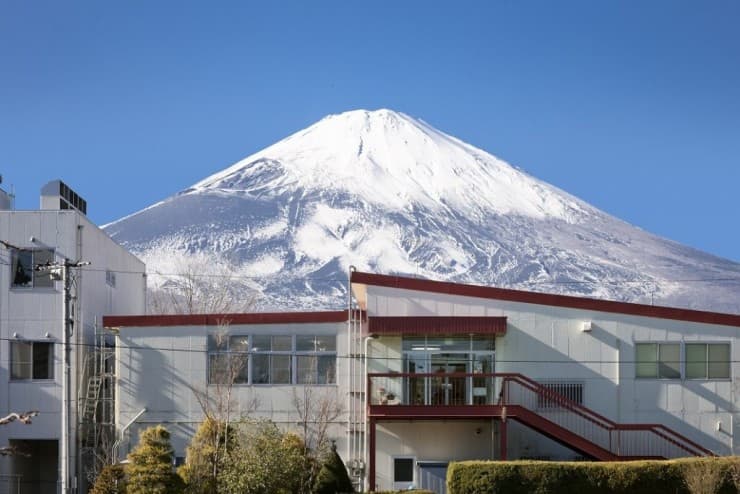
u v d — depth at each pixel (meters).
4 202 51.44
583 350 46.06
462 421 45.75
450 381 45.16
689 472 40.22
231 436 41.50
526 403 44.84
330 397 46.03
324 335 46.47
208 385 46.22
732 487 40.09
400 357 46.06
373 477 44.03
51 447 50.75
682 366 46.16
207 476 40.28
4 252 47.97
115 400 47.06
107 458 44.06
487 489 39.72
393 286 46.31
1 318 47.66
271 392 46.19
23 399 47.25
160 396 46.28
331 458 41.94
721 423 45.94
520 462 40.12
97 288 51.34
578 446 43.94
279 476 40.25
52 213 48.25
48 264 38.31
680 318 46.34
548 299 46.28
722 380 46.09
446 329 45.38
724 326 46.34
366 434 45.06
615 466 40.06
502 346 46.00
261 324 46.56
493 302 46.25
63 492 36.19
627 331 46.19
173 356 46.41
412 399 45.16
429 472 45.34
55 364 47.41
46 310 47.69
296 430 45.81
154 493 37.88
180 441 45.94
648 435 44.75
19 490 47.66
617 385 45.97
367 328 45.66
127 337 46.53
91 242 50.50
